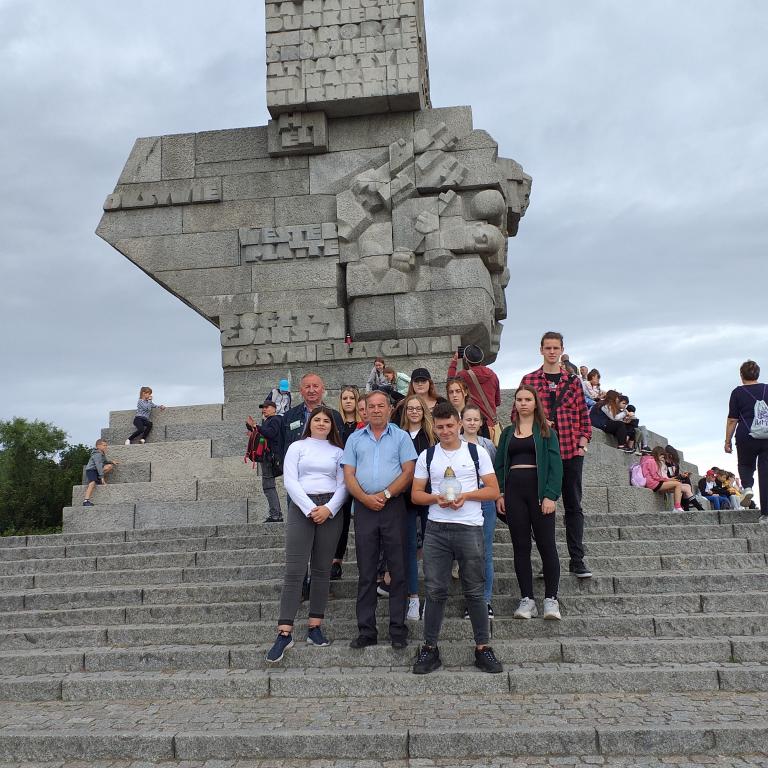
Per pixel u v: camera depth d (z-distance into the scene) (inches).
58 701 260.7
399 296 603.8
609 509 464.4
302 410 341.1
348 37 618.2
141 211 643.5
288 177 634.8
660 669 253.6
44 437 1803.6
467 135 617.3
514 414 301.1
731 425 383.2
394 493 276.5
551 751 214.2
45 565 374.9
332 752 218.2
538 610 301.9
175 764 217.9
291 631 277.3
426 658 259.4
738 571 326.0
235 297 620.7
